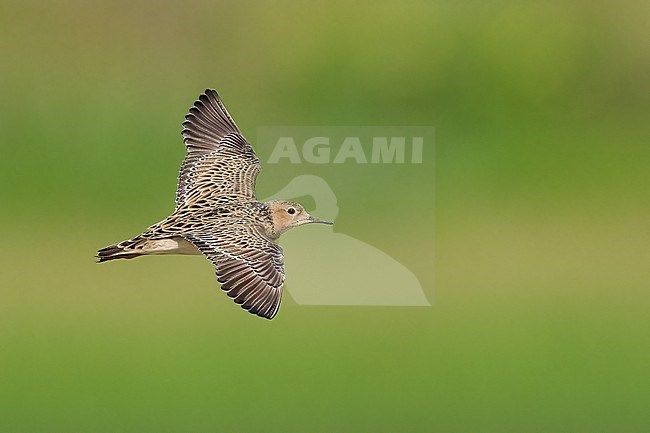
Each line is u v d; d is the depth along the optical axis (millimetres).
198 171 9367
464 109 19906
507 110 19938
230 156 9508
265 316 7922
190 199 9125
